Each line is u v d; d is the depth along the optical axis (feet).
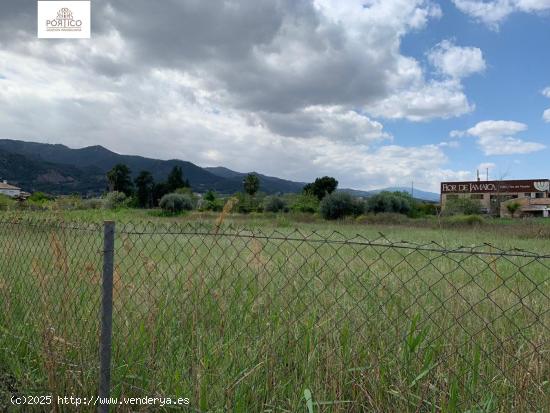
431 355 9.66
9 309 13.75
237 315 11.57
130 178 319.88
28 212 21.04
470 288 15.14
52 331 11.79
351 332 10.44
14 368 11.93
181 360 10.60
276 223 98.17
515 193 280.10
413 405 8.96
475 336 10.32
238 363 10.18
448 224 107.04
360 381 9.40
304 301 11.96
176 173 334.44
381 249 25.80
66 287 12.71
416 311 11.96
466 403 8.86
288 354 10.01
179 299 12.15
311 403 8.37
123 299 11.90
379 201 154.30
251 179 239.91
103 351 9.74
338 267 17.38
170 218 118.62
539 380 8.69
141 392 10.34
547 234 68.44
